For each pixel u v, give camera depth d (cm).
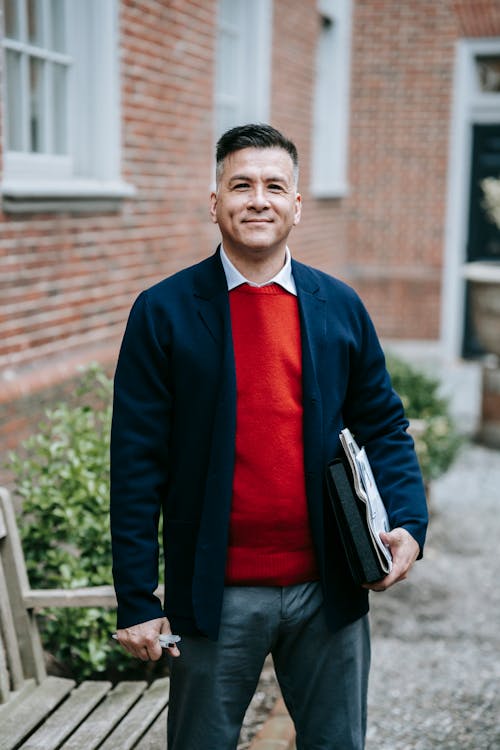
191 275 202
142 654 196
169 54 612
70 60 521
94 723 272
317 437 197
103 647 324
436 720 344
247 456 196
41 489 337
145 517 196
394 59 1102
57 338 502
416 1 1082
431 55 1092
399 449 214
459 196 1099
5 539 291
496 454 774
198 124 667
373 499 201
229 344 195
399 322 1155
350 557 197
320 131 1038
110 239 553
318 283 207
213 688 202
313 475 198
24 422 454
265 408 196
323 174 1050
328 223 1030
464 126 1088
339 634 206
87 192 509
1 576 285
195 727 205
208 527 195
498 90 1092
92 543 334
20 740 263
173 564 201
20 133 480
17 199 453
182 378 196
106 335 555
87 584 327
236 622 199
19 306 466
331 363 202
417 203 1130
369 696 363
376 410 214
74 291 516
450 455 580
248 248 194
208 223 698
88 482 329
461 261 1116
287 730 301
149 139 593
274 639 205
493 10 1062
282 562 200
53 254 493
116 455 197
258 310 198
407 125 1116
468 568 515
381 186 1134
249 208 192
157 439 197
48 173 504
